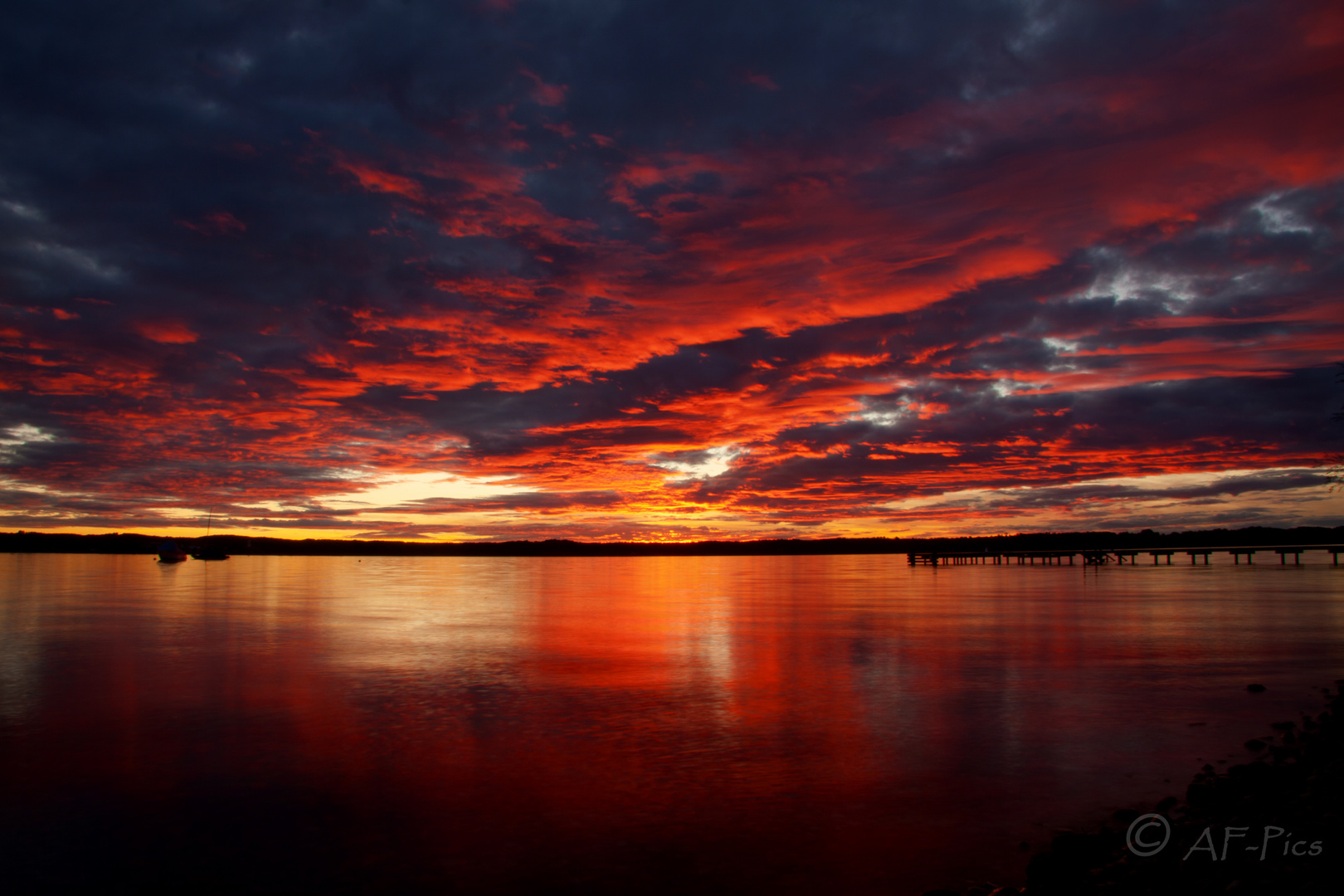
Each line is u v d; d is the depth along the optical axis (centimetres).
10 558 17400
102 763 1417
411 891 940
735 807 1198
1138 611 3972
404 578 8869
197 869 1001
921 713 1777
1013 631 3222
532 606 4731
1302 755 1384
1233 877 857
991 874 969
